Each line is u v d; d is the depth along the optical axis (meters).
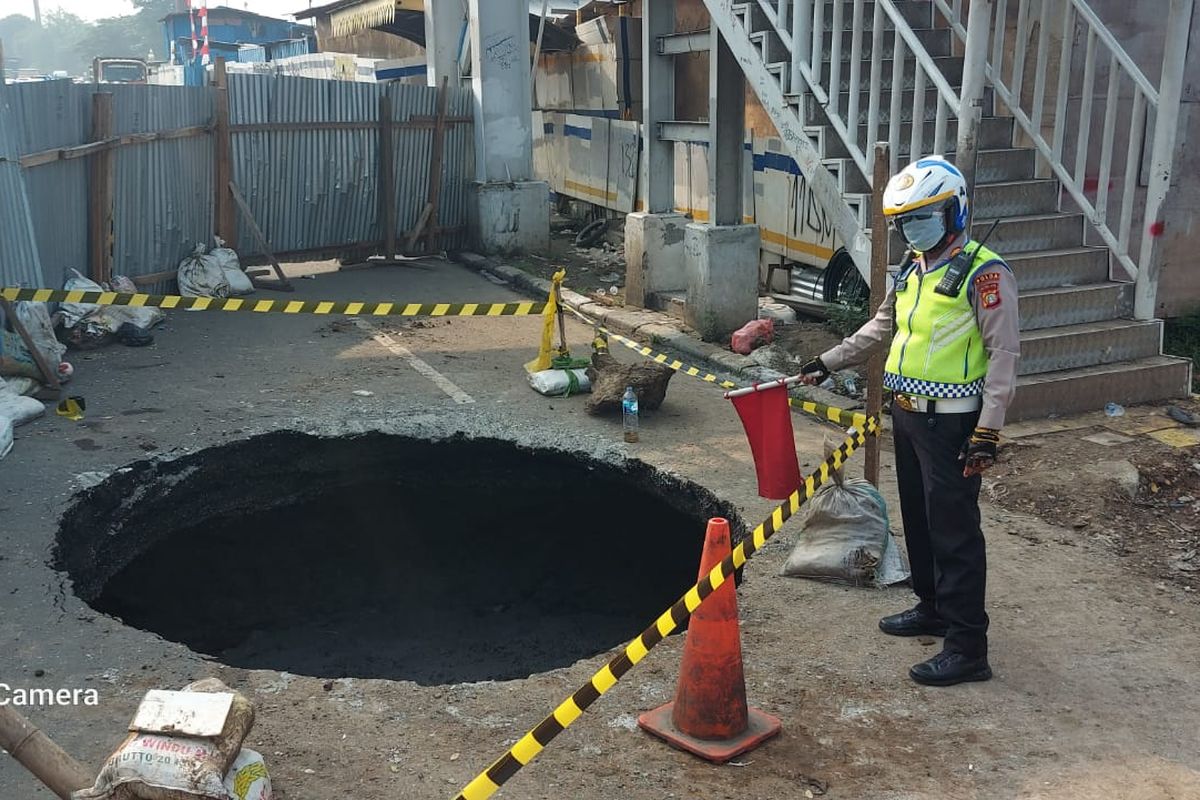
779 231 11.36
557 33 15.65
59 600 4.88
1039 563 5.28
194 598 6.18
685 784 3.60
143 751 3.08
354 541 6.98
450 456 7.29
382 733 3.92
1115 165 8.90
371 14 17.41
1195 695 4.14
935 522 4.13
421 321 10.30
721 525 3.70
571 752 3.79
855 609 4.85
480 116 13.35
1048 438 6.78
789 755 3.77
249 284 11.22
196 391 7.84
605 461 6.84
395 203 13.27
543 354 8.16
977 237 7.51
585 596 6.47
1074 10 8.01
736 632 3.77
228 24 41.84
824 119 7.72
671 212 10.68
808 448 6.87
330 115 12.37
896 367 4.14
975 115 6.50
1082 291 7.49
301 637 6.02
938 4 8.37
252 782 3.29
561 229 16.31
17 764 3.64
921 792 3.55
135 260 10.39
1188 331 9.20
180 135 10.76
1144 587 5.05
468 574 6.69
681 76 12.84
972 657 4.21
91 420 7.13
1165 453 6.49
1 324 7.54
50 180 8.72
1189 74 8.89
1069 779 3.62
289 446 7.06
